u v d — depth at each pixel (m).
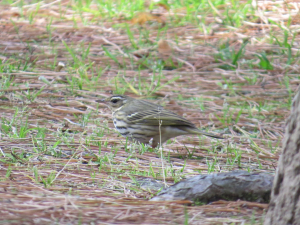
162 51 18.27
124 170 9.55
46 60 17.45
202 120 13.70
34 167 8.97
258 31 20.44
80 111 13.48
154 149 11.36
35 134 11.52
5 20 21.94
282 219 6.38
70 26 21.12
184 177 9.29
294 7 22.23
